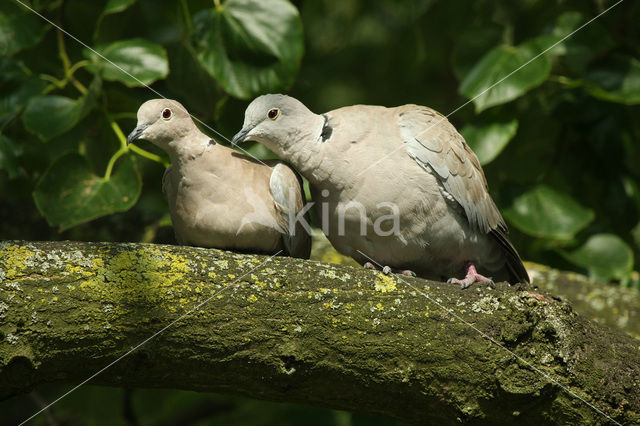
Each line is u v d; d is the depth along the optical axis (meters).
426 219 6.17
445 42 11.03
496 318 5.14
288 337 4.93
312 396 5.20
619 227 9.09
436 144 6.18
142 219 8.88
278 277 5.04
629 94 8.10
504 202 8.23
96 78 7.09
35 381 4.75
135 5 8.45
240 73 7.52
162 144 5.77
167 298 4.80
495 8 9.67
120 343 4.72
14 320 4.55
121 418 9.89
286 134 6.18
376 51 12.48
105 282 4.75
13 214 8.98
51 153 7.91
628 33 9.31
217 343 4.84
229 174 5.77
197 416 10.28
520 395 4.98
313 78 11.91
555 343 5.10
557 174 9.18
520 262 6.85
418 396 5.15
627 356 5.23
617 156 8.85
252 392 5.15
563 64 8.82
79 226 8.93
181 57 7.89
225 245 5.91
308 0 12.66
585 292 7.93
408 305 5.14
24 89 7.23
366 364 5.03
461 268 6.71
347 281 5.16
